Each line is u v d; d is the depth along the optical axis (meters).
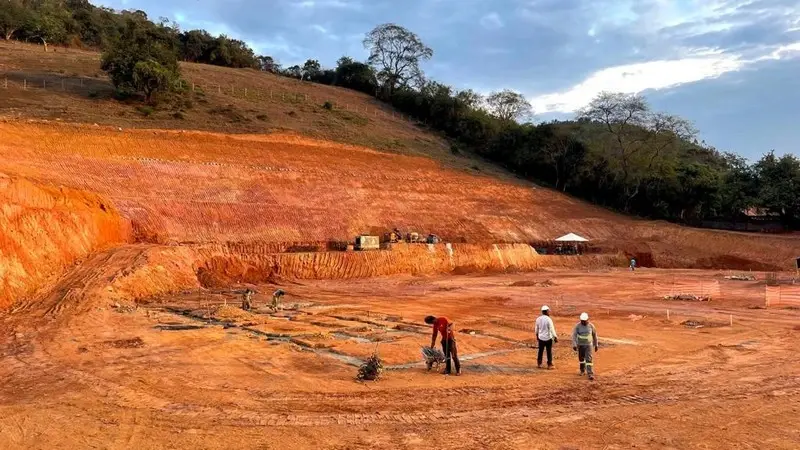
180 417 10.17
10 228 23.55
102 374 13.04
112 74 60.91
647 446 8.94
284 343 17.12
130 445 8.77
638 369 14.49
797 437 9.38
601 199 77.19
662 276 42.97
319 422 10.02
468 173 68.88
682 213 72.56
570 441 9.16
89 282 24.27
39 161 38.50
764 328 21.19
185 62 94.44
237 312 22.11
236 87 80.81
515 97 104.19
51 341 16.28
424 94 100.12
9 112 47.69
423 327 20.81
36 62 69.06
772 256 53.28
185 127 55.81
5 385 12.16
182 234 38.19
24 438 8.96
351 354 15.88
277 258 37.16
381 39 108.81
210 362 14.45
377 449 8.73
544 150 78.56
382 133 78.50
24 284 22.44
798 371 14.28
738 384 12.95
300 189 50.34
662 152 77.25
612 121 78.38
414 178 61.00
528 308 26.77
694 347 17.48
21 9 86.00
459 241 51.53
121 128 49.09
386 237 46.12
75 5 104.25
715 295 31.47
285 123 66.56
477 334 19.64
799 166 65.81
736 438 9.32
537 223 59.94
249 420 10.07
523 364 15.05
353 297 30.02
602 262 53.12
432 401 11.44
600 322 22.66
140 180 42.03
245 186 47.25
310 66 118.69
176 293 28.38
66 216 28.38
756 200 64.81
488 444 8.98
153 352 15.40
